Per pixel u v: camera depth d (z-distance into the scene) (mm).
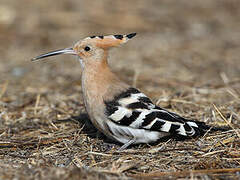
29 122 10211
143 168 7508
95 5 23594
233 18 22734
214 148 8234
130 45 18766
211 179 7047
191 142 8523
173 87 12914
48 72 15266
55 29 20359
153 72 14695
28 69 15664
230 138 8492
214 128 8977
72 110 11039
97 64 8805
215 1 25594
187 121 8523
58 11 22453
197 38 19750
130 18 22016
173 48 18109
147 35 20203
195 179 6984
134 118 8078
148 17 22438
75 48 9055
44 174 6832
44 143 8797
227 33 20375
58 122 10109
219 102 11172
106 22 21312
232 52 17406
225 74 14406
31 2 23500
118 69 15125
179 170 7453
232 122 9641
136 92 8453
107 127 8398
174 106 10930
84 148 8547
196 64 15828
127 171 7348
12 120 10383
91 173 6883
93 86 8586
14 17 21219
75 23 21062
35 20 21141
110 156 7949
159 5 24531
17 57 17156
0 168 7266
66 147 8578
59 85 13570
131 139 8367
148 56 16938
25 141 8953
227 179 7043
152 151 8047
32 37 19500
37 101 11383
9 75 14852
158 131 8195
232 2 25281
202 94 12039
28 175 6824
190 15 23078
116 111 8172
